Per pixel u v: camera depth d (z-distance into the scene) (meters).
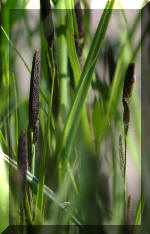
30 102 0.30
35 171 0.34
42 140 0.35
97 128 0.36
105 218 0.33
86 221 0.32
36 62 0.30
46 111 0.36
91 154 0.34
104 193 0.36
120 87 0.36
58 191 0.32
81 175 0.33
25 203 0.32
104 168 0.36
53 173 0.33
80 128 0.34
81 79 0.32
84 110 0.34
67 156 0.33
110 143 0.36
